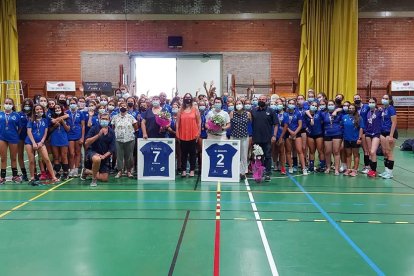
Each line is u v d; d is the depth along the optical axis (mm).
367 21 18000
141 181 9164
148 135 9562
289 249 4953
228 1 18125
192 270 4328
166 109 10250
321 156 10352
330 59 17578
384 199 7539
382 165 11469
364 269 4375
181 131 9383
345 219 6242
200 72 18422
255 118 9195
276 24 18172
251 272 4277
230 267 4406
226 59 18281
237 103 9305
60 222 6047
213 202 7273
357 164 9945
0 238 5344
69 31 18250
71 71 18359
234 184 8867
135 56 18359
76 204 7098
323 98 10516
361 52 18078
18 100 17859
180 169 10219
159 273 4254
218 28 18234
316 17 17609
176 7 18141
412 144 14406
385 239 5340
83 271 4316
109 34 18250
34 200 7375
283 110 10227
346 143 9914
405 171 10562
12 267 4426
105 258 4668
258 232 5590
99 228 5754
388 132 9477
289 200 7441
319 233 5566
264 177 9203
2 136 8867
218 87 18406
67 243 5156
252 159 10023
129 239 5301
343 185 8773
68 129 9336
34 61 18328
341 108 9953
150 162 9359
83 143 9820
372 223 6043
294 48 18172
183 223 5996
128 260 4605
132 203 7176
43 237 5379
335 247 5031
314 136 10273
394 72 18062
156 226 5844
